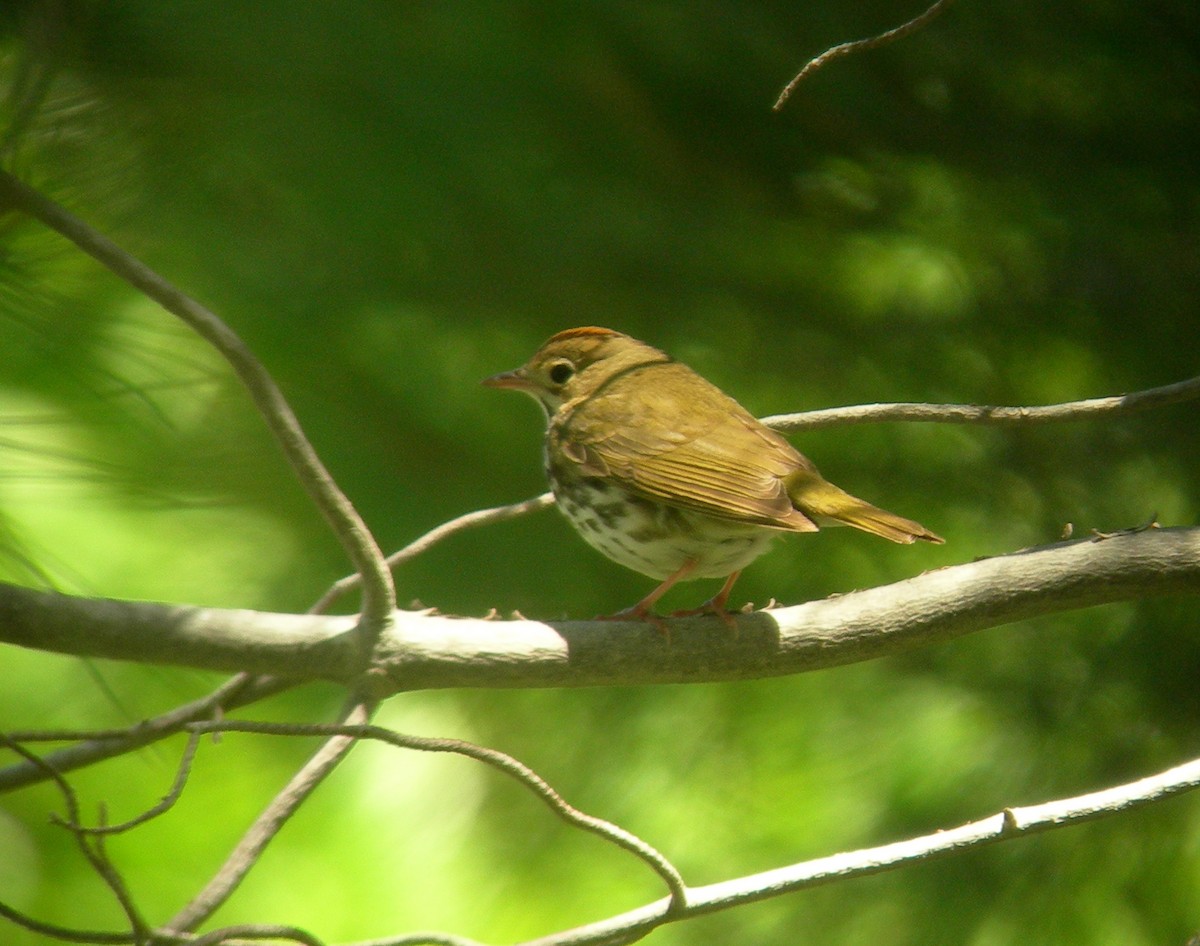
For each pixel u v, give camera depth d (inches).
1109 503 409.1
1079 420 294.8
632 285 412.8
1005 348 419.8
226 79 282.2
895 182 428.8
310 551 392.8
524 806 441.4
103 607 234.8
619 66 410.6
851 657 281.9
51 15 209.3
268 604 387.9
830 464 412.8
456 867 448.8
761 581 402.0
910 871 389.7
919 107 432.8
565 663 265.7
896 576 402.6
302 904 498.0
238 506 360.2
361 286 390.3
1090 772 383.2
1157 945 371.6
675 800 405.7
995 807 386.6
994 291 425.1
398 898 474.6
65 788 208.8
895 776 400.5
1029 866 382.3
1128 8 429.4
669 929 400.5
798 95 417.4
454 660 255.1
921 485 412.5
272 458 374.3
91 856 207.2
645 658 272.2
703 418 346.0
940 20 424.2
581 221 394.6
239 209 364.5
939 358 417.7
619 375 366.0
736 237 412.2
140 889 543.5
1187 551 280.2
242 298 377.4
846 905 389.1
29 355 254.4
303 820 509.0
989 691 404.8
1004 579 280.7
